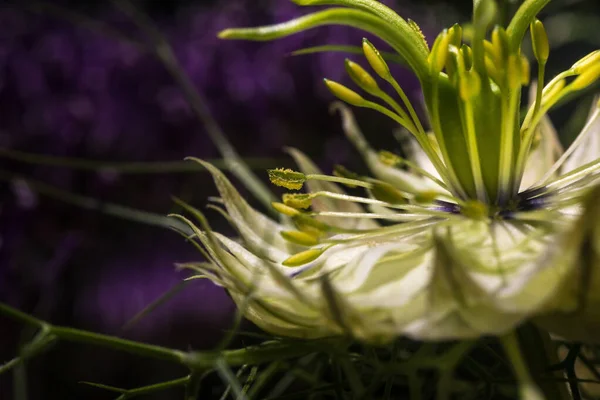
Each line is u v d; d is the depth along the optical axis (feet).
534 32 0.32
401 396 0.38
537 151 0.36
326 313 0.28
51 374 0.46
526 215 0.31
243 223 0.34
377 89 0.33
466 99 0.32
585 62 0.32
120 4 0.46
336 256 0.32
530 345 0.30
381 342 0.28
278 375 0.40
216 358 0.29
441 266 0.27
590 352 0.35
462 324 0.27
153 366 0.47
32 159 0.39
